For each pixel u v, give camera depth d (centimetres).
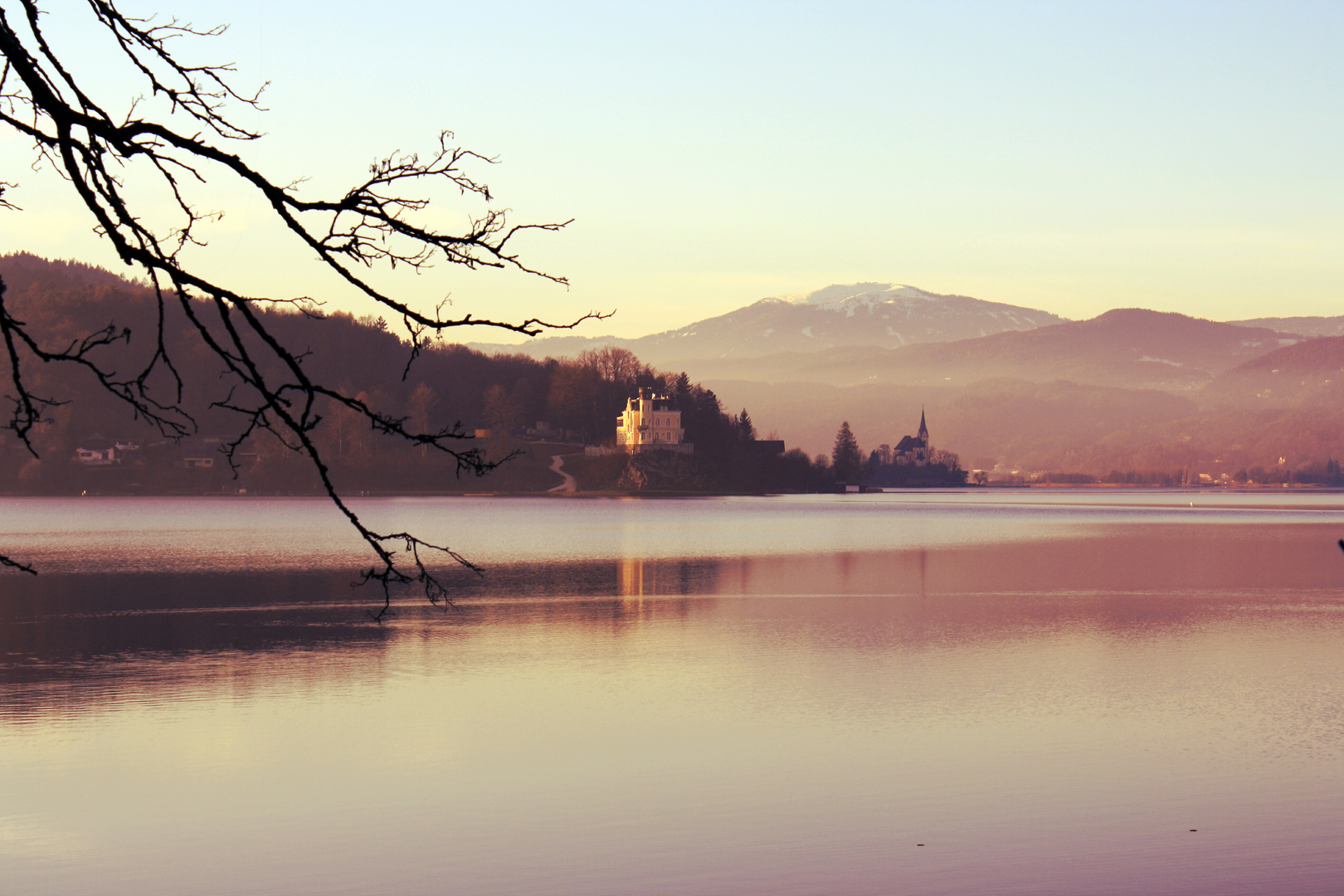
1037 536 16150
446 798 3284
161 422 833
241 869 2734
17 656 5494
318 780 3441
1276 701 4594
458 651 5759
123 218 798
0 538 14388
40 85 746
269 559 11250
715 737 3997
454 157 860
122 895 2578
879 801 3266
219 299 827
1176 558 11969
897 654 5731
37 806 3186
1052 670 5259
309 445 869
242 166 815
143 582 9088
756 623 6869
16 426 806
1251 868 2758
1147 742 3928
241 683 4872
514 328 914
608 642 6088
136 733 3978
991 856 2838
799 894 2594
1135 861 2798
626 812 3166
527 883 2661
